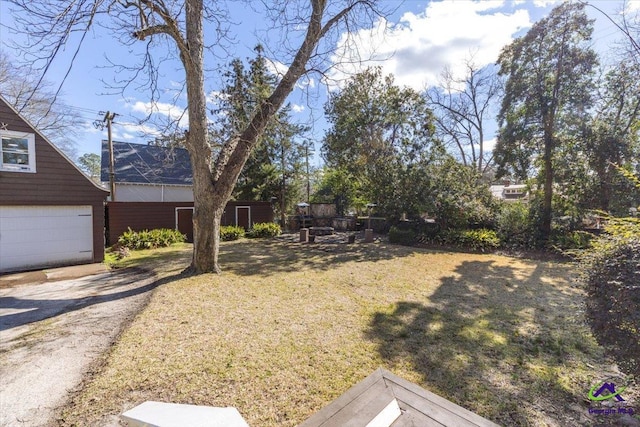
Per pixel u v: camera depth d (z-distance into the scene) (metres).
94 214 8.45
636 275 2.09
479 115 19.95
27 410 2.31
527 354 3.11
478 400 2.37
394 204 12.61
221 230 12.66
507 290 5.46
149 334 3.58
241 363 2.91
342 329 3.71
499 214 11.08
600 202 9.42
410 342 3.37
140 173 15.57
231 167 6.22
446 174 11.73
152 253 9.68
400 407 1.74
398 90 14.74
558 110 9.91
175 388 2.53
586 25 9.18
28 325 4.01
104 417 2.20
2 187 7.18
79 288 5.86
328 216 18.77
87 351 3.27
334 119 15.77
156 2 5.05
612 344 2.21
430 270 7.10
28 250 7.57
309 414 2.20
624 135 9.23
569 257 8.51
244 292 5.22
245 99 7.09
